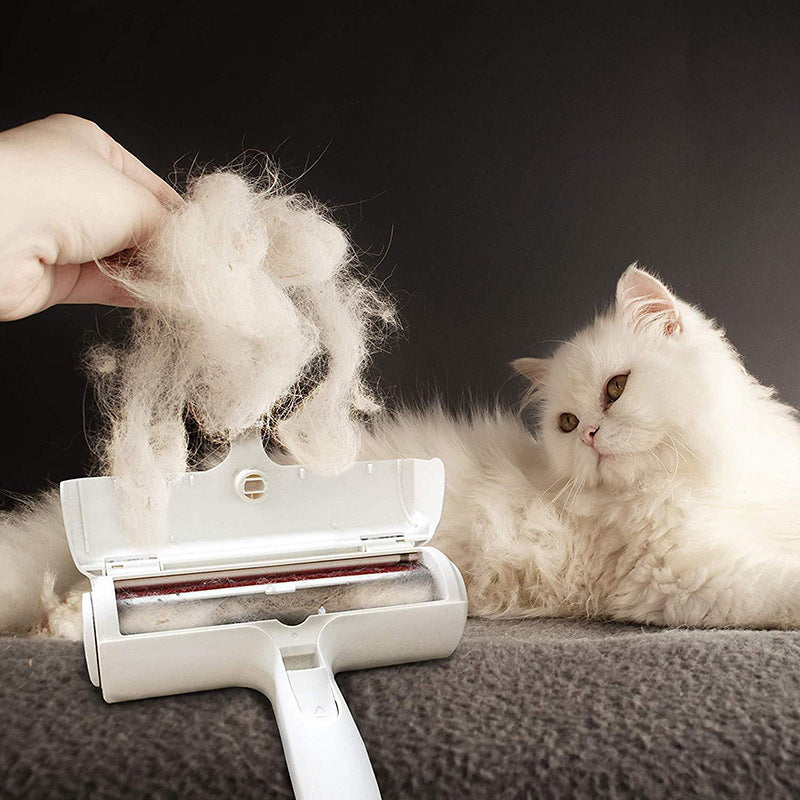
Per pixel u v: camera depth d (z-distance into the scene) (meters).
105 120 1.90
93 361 0.88
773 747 0.72
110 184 0.78
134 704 0.76
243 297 0.78
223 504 0.83
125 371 0.84
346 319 0.90
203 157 1.93
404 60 1.98
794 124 2.07
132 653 0.72
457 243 2.04
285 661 0.75
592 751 0.71
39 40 1.86
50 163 0.75
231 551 0.82
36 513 1.36
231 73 1.92
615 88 2.03
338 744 0.68
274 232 0.86
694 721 0.75
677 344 1.40
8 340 1.94
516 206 2.04
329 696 0.72
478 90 2.00
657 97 2.04
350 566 0.84
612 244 2.07
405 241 2.02
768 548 1.28
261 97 1.94
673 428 1.33
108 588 0.75
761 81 2.05
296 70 1.94
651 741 0.72
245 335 0.80
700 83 2.04
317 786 0.65
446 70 1.99
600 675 0.83
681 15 2.02
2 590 1.14
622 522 1.33
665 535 1.29
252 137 1.94
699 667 0.84
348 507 0.87
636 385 1.34
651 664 0.85
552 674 0.83
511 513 1.41
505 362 2.08
